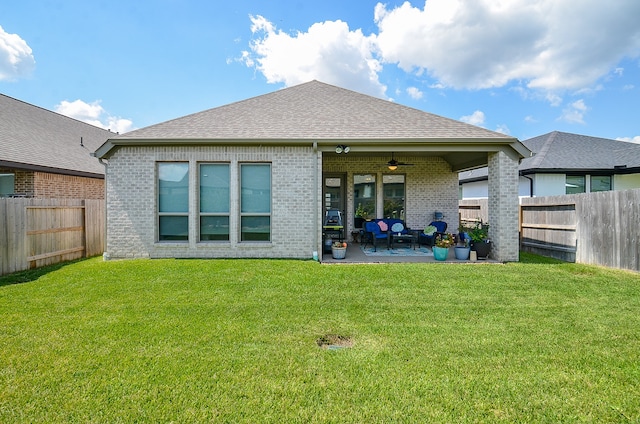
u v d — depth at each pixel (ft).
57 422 8.38
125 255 29.55
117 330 13.79
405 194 42.80
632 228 24.18
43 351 11.94
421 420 8.50
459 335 13.43
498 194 29.37
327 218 40.06
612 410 8.86
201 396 9.40
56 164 42.22
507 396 9.43
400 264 26.99
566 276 22.94
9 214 24.02
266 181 30.22
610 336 13.32
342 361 11.33
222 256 29.68
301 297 18.35
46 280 21.84
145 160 29.45
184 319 15.10
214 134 29.35
